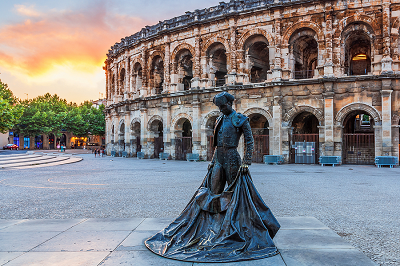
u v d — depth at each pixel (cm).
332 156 3291
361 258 636
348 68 3741
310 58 4297
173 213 1139
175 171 2841
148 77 5072
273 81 3634
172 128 4600
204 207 724
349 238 835
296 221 962
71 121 9962
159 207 1255
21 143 10019
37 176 2588
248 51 3988
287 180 2106
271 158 3566
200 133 4272
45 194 1650
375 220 1030
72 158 5128
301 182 2005
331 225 970
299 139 3691
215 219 721
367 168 3012
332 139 3397
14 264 606
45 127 9512
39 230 866
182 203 1331
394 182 1994
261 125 4325
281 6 3638
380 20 3312
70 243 742
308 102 3550
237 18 3972
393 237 843
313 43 4022
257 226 691
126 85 5547
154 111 4906
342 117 3400
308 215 1105
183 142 4550
